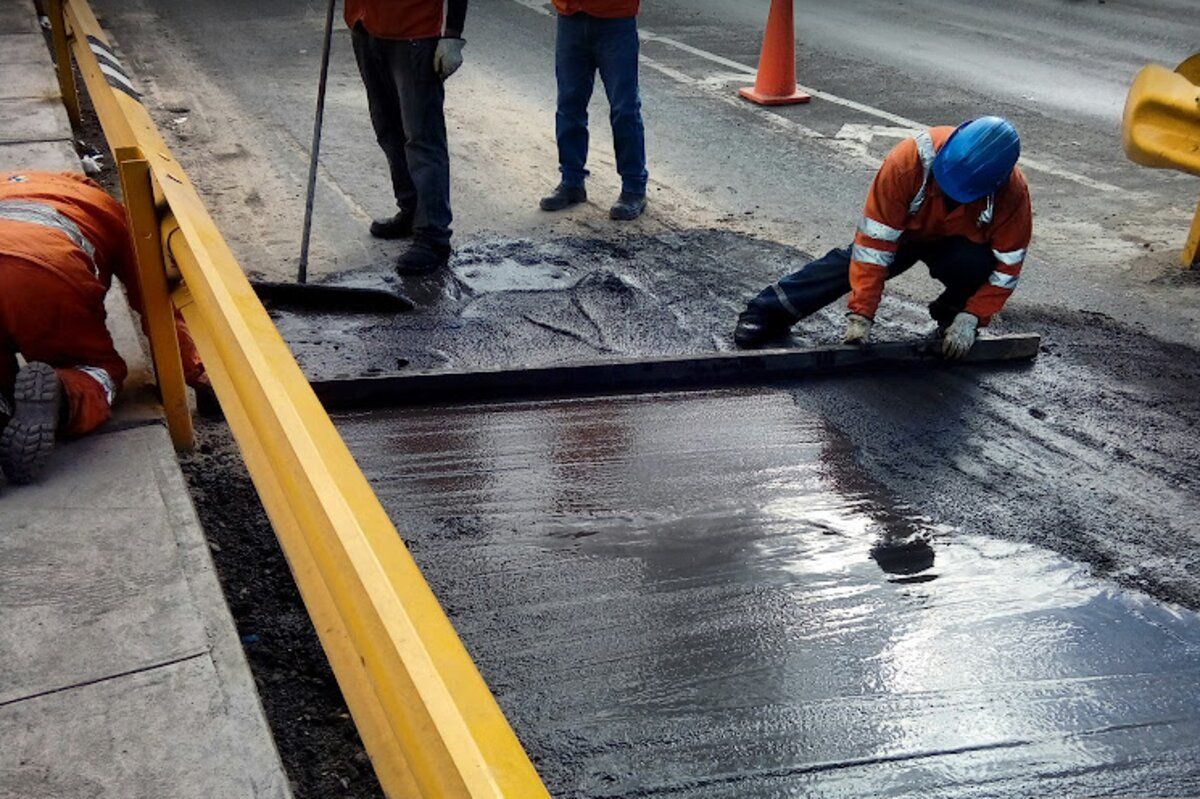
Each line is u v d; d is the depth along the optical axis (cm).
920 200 426
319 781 249
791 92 873
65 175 349
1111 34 1127
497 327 491
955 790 252
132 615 255
